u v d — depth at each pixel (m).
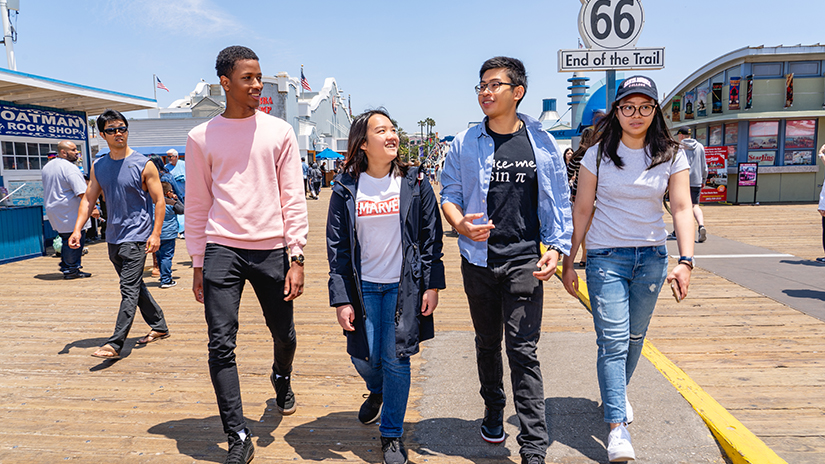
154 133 25.94
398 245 2.44
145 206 4.06
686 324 4.40
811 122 15.15
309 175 23.02
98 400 3.24
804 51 14.61
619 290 2.40
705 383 3.26
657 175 2.36
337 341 4.28
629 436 2.36
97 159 4.05
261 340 4.36
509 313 2.34
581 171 2.51
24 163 9.68
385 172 2.47
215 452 2.62
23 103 9.60
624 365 2.39
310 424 2.88
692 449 2.49
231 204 2.47
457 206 2.49
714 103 16.05
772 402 2.99
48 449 2.66
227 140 2.47
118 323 3.88
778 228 9.86
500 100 2.31
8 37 13.22
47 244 9.83
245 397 3.25
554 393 3.07
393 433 2.46
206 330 4.66
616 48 6.19
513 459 2.49
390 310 2.44
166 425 2.91
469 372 3.49
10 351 4.17
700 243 8.35
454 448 2.59
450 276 6.89
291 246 2.57
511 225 2.34
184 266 7.91
